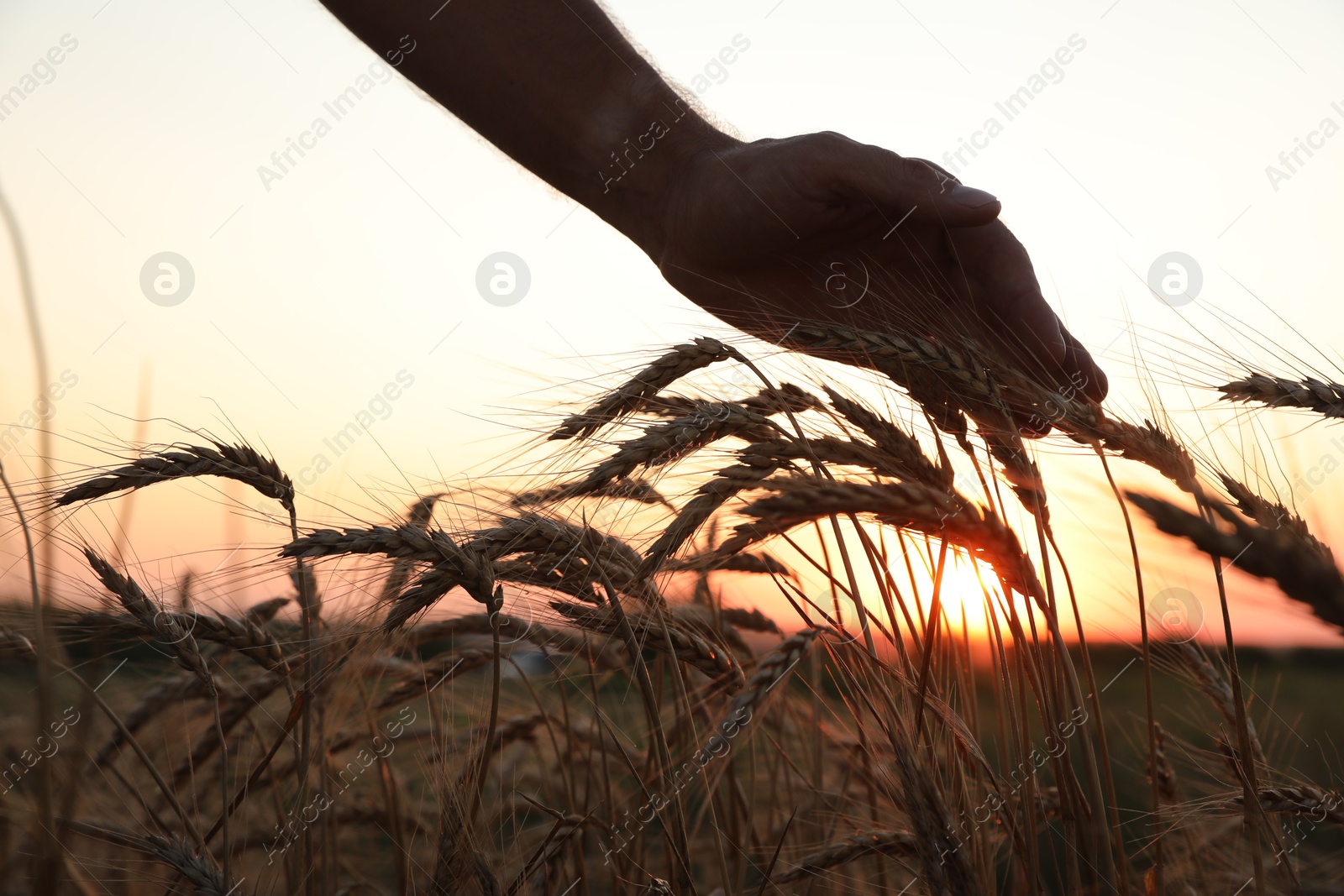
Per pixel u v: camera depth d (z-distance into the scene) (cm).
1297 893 53
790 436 51
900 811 56
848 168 64
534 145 75
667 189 73
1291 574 44
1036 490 52
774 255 70
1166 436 54
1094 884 50
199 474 54
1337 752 55
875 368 55
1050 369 61
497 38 72
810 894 56
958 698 56
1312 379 54
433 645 64
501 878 54
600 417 54
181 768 60
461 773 55
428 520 54
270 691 60
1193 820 55
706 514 49
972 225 62
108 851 56
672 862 55
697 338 55
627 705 61
